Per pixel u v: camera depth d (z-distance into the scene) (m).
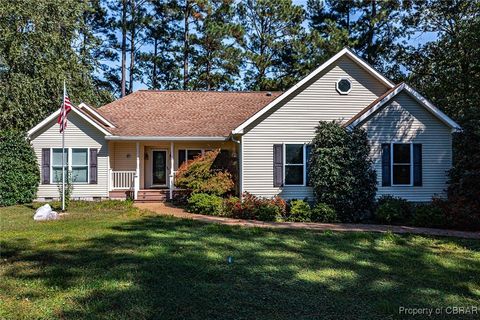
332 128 13.67
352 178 12.98
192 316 4.59
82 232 9.87
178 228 10.60
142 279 5.94
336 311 4.81
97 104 25.28
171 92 22.84
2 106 19.50
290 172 14.95
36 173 17.81
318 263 7.07
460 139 13.45
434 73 24.09
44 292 5.36
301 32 31.94
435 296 5.39
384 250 8.25
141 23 33.50
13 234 9.52
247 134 14.88
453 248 8.64
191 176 15.66
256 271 6.47
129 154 19.86
